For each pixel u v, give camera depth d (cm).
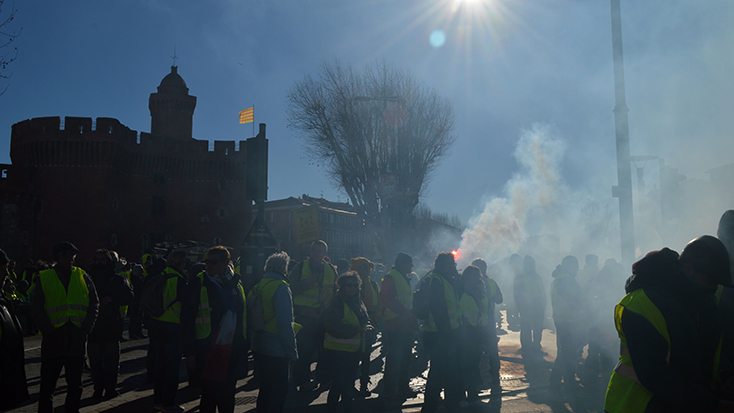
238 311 485
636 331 265
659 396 253
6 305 442
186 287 477
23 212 4912
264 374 495
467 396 692
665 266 278
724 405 258
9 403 430
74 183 5094
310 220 1220
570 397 716
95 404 679
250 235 973
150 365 819
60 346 542
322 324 580
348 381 572
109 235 5159
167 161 5722
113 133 5159
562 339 741
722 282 274
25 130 5156
